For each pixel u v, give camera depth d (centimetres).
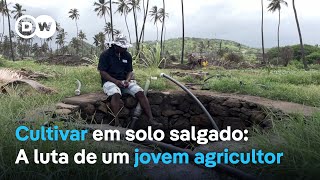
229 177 369
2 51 8950
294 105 723
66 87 841
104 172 348
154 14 5531
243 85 894
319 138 375
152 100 823
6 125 415
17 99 617
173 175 373
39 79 950
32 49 10162
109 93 691
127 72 727
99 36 7638
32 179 339
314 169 325
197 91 881
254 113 729
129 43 712
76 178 346
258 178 349
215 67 2264
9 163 354
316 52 5191
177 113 825
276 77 1161
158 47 1200
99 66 710
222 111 784
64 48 10169
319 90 853
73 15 9062
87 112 703
